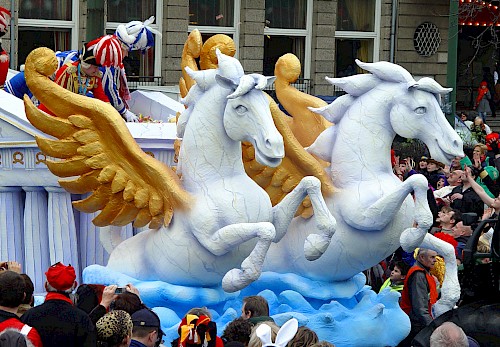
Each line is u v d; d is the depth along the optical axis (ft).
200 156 34.60
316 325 35.60
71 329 28.27
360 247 36.35
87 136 35.06
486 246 34.27
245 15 88.99
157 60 84.53
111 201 35.37
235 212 34.30
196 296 35.04
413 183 35.06
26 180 38.63
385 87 36.40
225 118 33.86
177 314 35.29
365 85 36.52
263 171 36.55
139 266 35.86
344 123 36.76
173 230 34.88
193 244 34.60
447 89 36.14
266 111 33.40
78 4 78.13
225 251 34.30
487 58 114.73
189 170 34.81
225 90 34.27
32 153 38.45
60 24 78.02
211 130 34.45
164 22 84.58
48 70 35.19
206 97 34.55
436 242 36.29
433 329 31.35
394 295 37.09
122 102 43.04
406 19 97.60
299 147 36.45
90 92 42.01
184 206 34.55
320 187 34.99
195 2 87.51
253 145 33.73
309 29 92.79
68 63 41.11
